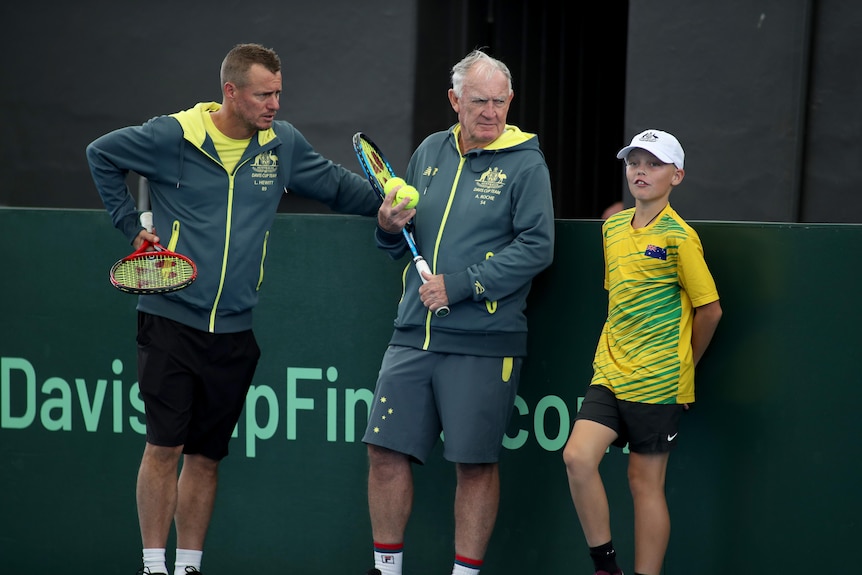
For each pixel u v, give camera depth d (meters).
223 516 18.62
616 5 35.03
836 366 15.70
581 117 35.00
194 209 15.99
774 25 25.36
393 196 15.59
